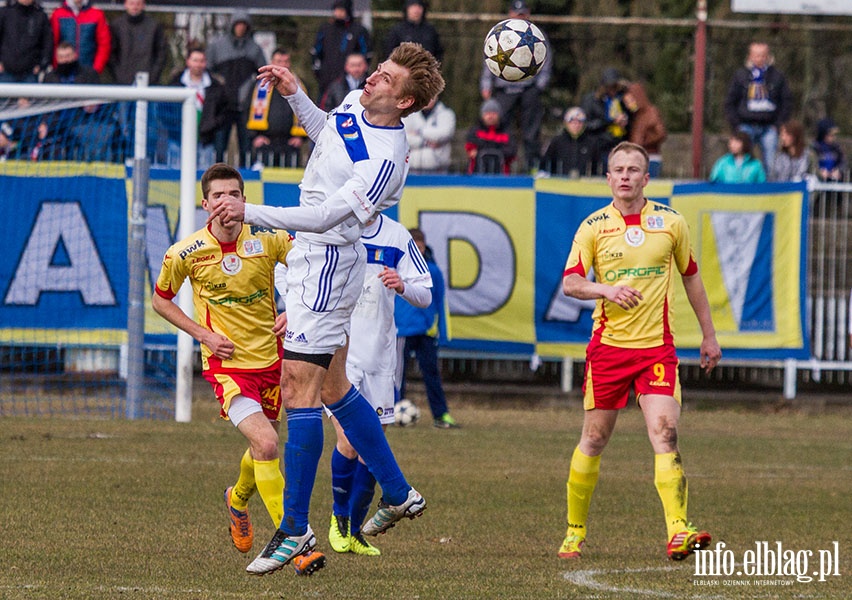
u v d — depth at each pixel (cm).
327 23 6303
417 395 5603
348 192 1892
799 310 5481
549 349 5516
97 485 3050
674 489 2280
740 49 7606
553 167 6041
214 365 2241
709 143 7431
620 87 6000
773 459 4050
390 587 1980
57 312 5188
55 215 5184
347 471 2353
